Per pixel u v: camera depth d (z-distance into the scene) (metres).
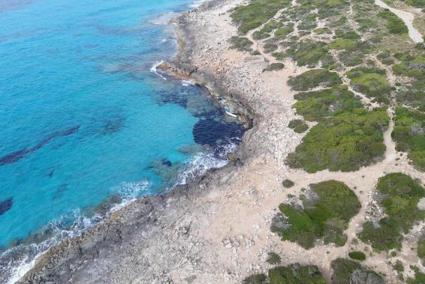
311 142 48.38
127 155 54.16
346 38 71.44
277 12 92.06
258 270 35.34
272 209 40.91
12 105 64.44
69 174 50.91
